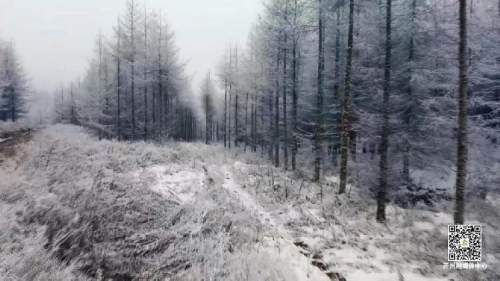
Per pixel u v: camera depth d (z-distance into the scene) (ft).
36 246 10.22
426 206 43.62
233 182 41.42
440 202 45.06
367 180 47.62
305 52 63.41
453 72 46.57
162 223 17.63
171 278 12.92
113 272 11.85
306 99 69.97
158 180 31.48
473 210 38.24
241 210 28.58
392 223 33.45
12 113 147.64
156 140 93.04
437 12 48.26
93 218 14.14
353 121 53.21
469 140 45.42
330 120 66.23
